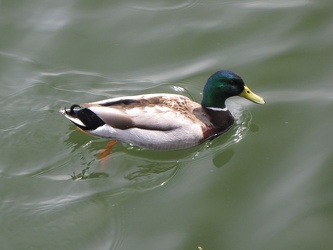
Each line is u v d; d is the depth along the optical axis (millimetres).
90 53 16203
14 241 11250
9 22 17047
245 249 11188
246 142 13742
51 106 14367
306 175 12750
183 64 15891
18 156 13125
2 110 14172
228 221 11781
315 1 17547
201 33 16781
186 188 12586
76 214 11812
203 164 13219
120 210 11977
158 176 12875
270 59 15914
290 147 13484
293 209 12000
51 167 12930
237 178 12812
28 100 14516
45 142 13461
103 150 13344
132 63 15930
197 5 17766
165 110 13148
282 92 15000
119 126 13047
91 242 11250
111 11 17562
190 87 15125
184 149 13438
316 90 14984
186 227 11633
